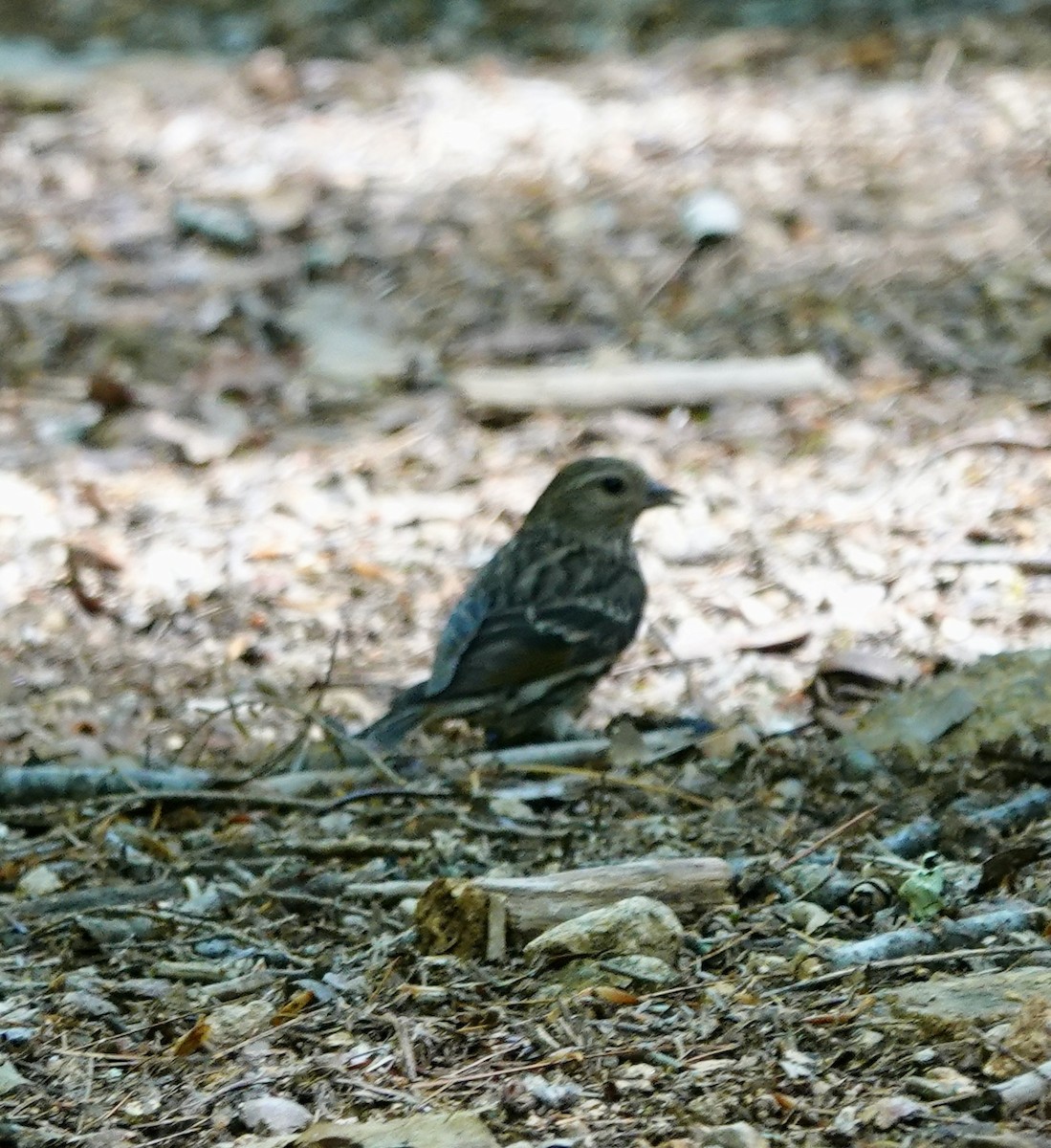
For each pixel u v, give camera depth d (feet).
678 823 29.94
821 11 77.41
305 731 34.63
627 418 50.26
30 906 27.45
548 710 36.09
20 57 76.23
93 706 38.45
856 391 50.52
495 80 72.23
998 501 44.21
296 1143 20.18
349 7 80.48
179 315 56.08
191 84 72.28
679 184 61.82
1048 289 54.13
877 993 22.57
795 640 39.58
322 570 44.04
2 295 57.31
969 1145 18.92
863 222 58.70
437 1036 22.53
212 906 27.37
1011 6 76.18
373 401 51.93
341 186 63.16
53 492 47.57
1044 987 21.93
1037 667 33.04
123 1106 21.62
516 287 56.85
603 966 23.50
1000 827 27.89
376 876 28.17
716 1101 20.47
